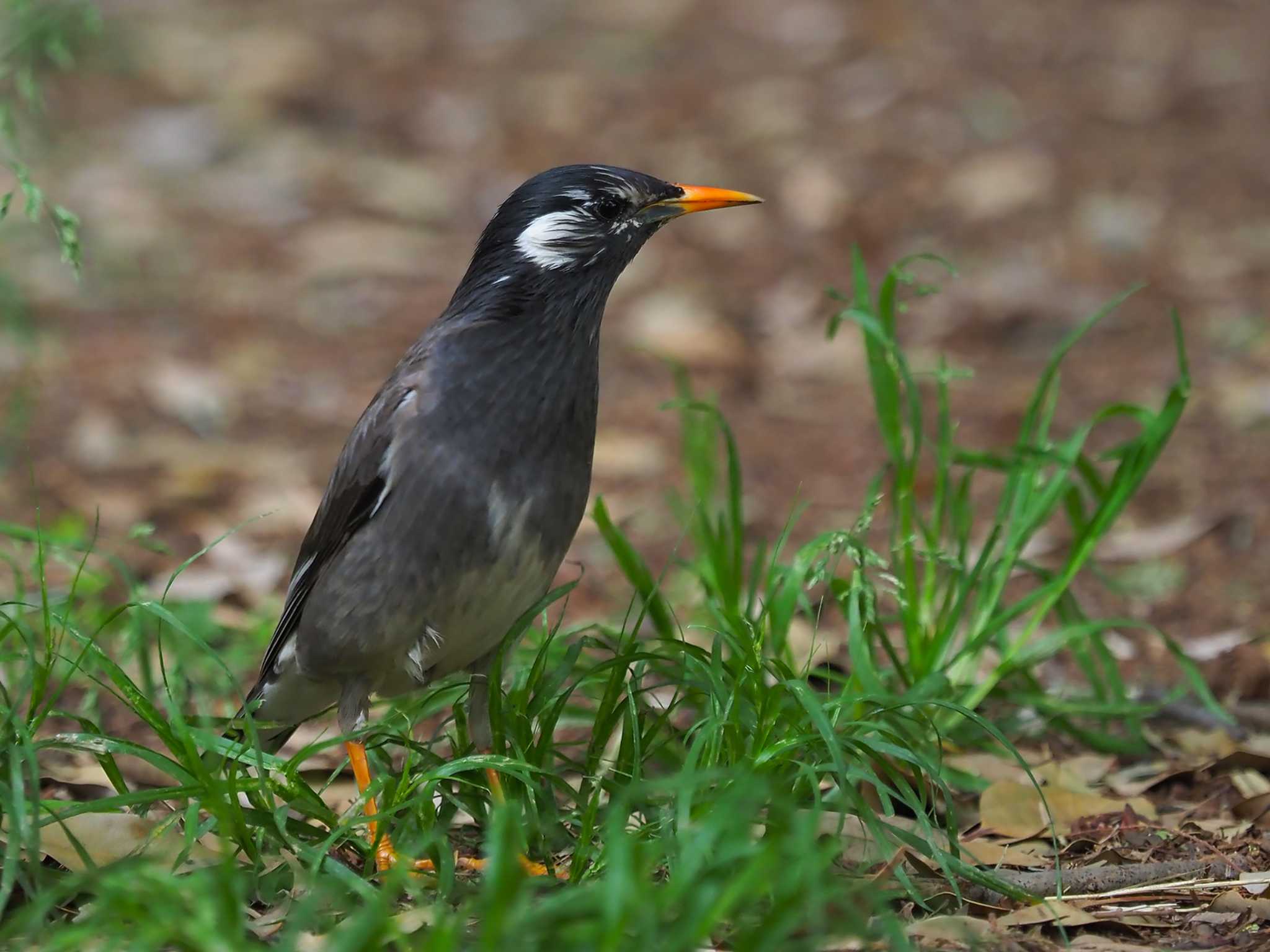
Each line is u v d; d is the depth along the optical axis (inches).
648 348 641.0
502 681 352.5
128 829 273.0
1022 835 304.7
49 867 272.2
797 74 920.9
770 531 497.0
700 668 288.8
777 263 719.1
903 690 349.1
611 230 313.6
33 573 433.7
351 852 288.2
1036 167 785.6
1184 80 880.3
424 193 800.3
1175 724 373.7
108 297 682.8
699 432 442.0
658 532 497.0
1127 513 504.4
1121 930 262.8
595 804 271.7
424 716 324.5
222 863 239.0
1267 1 990.4
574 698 362.9
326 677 311.9
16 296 577.9
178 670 333.1
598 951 202.2
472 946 225.5
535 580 303.0
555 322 305.6
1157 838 301.3
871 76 903.1
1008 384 611.2
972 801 327.6
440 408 294.8
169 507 500.1
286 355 639.8
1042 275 693.3
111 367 611.8
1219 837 301.9
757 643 286.0
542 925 209.3
